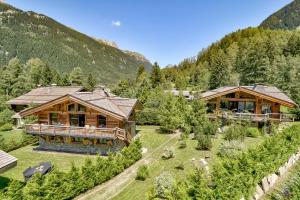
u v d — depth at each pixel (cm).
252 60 7144
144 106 4666
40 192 1507
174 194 1321
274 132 2895
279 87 5731
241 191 1373
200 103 3441
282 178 1772
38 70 8144
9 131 4169
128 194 1780
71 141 2948
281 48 8588
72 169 1767
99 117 2945
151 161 2466
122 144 2969
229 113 3494
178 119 3556
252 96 3603
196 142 2888
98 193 1820
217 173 1348
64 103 2998
